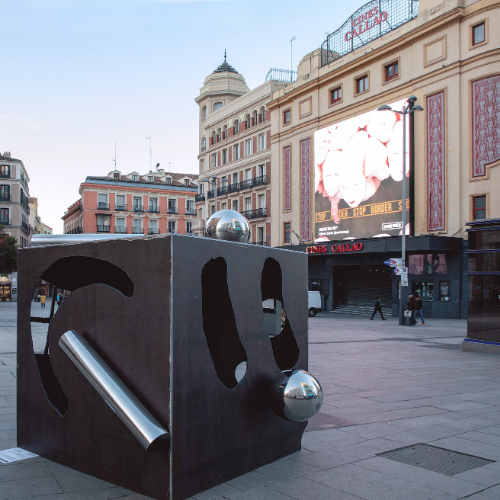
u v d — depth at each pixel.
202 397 2.92
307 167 33.50
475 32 23.45
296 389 3.22
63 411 3.84
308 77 33.62
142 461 2.85
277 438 3.63
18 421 3.73
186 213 73.06
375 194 27.59
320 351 10.87
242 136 41.94
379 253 28.53
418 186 25.75
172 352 2.71
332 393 6.31
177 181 75.12
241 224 3.81
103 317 3.10
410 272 26.45
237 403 3.21
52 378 3.98
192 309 2.86
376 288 29.41
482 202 23.12
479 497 3.13
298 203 34.31
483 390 6.74
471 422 5.00
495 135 22.52
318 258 32.97
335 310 31.48
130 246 2.95
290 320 3.76
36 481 3.07
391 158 26.69
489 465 3.74
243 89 48.16
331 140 30.73
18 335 3.71
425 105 25.47
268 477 3.27
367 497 3.05
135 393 2.89
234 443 3.19
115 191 69.25
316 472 3.43
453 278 24.33
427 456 3.91
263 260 3.49
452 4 23.92
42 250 3.55
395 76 27.38
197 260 2.90
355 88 29.95
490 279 10.93
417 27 25.56
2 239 47.31
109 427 3.04
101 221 68.56
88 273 4.14
